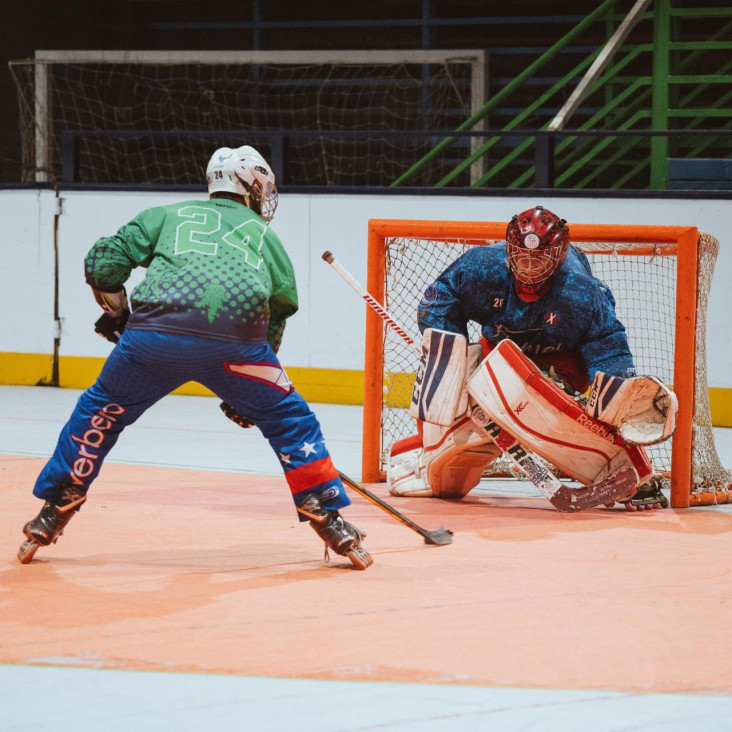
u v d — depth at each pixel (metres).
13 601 10.67
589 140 35.00
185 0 42.75
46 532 11.93
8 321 29.77
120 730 7.54
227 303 11.39
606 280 23.69
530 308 15.30
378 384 17.86
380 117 40.34
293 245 27.41
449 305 15.59
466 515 15.13
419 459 16.78
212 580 11.51
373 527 14.28
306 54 38.91
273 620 10.12
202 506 15.35
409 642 9.52
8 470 17.83
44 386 29.59
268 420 11.88
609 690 8.41
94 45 42.94
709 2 37.97
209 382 11.70
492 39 40.16
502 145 37.62
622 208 25.02
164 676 8.62
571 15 39.31
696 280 16.06
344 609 10.49
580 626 10.02
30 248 29.36
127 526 14.04
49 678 8.56
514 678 8.64
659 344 23.72
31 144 38.91
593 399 14.75
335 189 26.98
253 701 8.09
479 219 26.00
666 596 11.05
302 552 12.77
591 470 15.38
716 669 8.90
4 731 7.52
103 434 11.88
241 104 41.62
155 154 40.94
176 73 41.75
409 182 34.62
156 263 11.70
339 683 8.49
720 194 24.33
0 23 38.91
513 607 10.61
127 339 11.50
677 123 33.75
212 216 11.98
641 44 37.25
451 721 7.73
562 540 13.58
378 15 41.62
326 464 12.00
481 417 15.40
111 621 10.05
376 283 17.83
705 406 16.97
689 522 14.84
